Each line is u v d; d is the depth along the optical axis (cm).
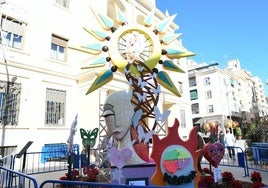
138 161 714
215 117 4019
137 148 738
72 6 1850
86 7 1933
